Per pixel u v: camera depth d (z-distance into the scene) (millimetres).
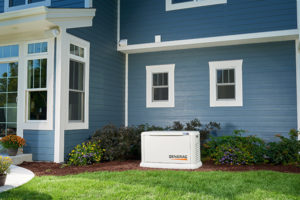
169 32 10289
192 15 10062
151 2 10648
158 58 10789
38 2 9070
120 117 10695
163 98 10688
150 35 10516
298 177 5797
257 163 7879
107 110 9828
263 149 8055
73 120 8133
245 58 9727
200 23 9938
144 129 9469
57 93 7480
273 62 9438
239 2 9555
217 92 9984
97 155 7766
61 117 7445
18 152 7648
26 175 5852
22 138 7449
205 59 10195
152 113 10703
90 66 8930
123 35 10852
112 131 8430
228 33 9562
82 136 8344
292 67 9242
